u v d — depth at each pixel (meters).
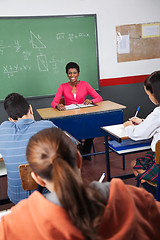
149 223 0.52
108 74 4.17
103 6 3.91
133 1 4.00
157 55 4.30
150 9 4.10
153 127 1.58
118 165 2.83
